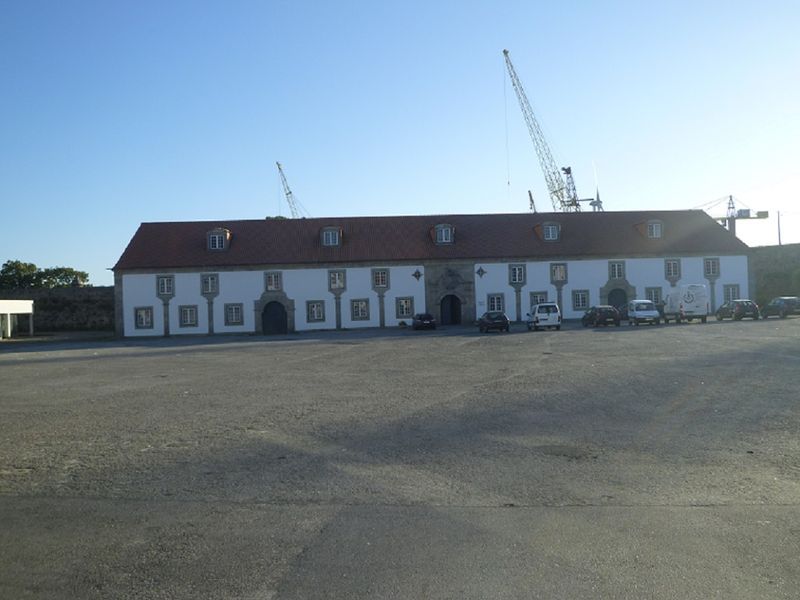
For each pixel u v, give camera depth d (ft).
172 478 29.71
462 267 211.00
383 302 209.97
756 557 19.84
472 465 31.07
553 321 162.71
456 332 168.66
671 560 19.66
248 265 207.21
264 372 76.43
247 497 26.63
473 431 38.63
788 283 231.91
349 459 32.58
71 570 19.61
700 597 17.33
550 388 54.95
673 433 36.88
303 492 27.20
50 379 75.20
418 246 214.07
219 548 21.13
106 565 19.94
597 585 18.04
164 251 209.77
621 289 213.05
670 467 30.09
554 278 212.02
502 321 163.53
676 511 24.07
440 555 20.26
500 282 211.61
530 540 21.40
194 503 25.96
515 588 17.93
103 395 58.90
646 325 162.91
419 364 80.94
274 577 18.85
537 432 37.96
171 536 22.29
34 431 41.55
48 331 260.21
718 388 51.96
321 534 22.24
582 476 28.91
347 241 215.31
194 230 216.54
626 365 69.82
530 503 25.31
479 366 75.77
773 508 24.29
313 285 208.85
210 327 206.59
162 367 87.45
